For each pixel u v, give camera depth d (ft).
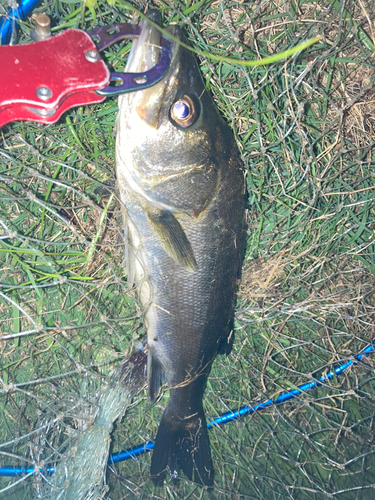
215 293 1.37
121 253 1.50
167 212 1.27
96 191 1.43
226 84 1.43
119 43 1.28
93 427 1.46
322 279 1.62
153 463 1.49
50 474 1.49
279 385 1.67
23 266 1.37
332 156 1.55
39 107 0.96
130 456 1.58
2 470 1.48
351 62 1.48
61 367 1.55
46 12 1.25
